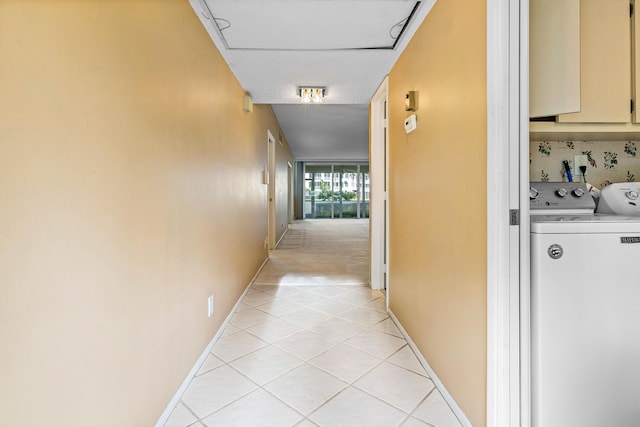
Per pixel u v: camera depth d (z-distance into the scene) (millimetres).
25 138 723
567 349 1140
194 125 1736
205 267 1928
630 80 1402
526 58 1137
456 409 1449
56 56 803
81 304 891
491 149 1151
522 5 1132
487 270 1191
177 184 1517
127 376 1113
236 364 1877
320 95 3258
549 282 1132
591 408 1151
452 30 1470
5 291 682
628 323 1149
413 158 2039
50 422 793
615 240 1142
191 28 1696
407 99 2000
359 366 1867
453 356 1483
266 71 2611
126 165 1097
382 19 1868
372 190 3439
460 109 1398
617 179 1787
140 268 1190
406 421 1412
